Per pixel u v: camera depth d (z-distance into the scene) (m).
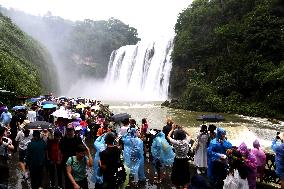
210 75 48.56
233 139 20.20
